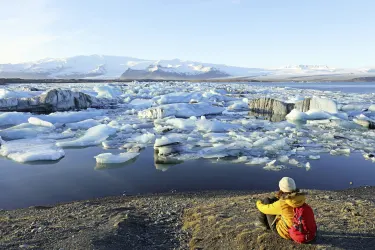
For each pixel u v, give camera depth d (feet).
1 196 28.71
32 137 57.31
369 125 69.10
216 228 16.90
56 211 22.40
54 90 97.09
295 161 41.09
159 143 45.80
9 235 16.70
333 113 82.84
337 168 38.27
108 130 59.52
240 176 34.96
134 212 21.22
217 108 100.78
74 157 44.50
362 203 19.90
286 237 13.66
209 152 45.32
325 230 14.96
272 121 83.41
